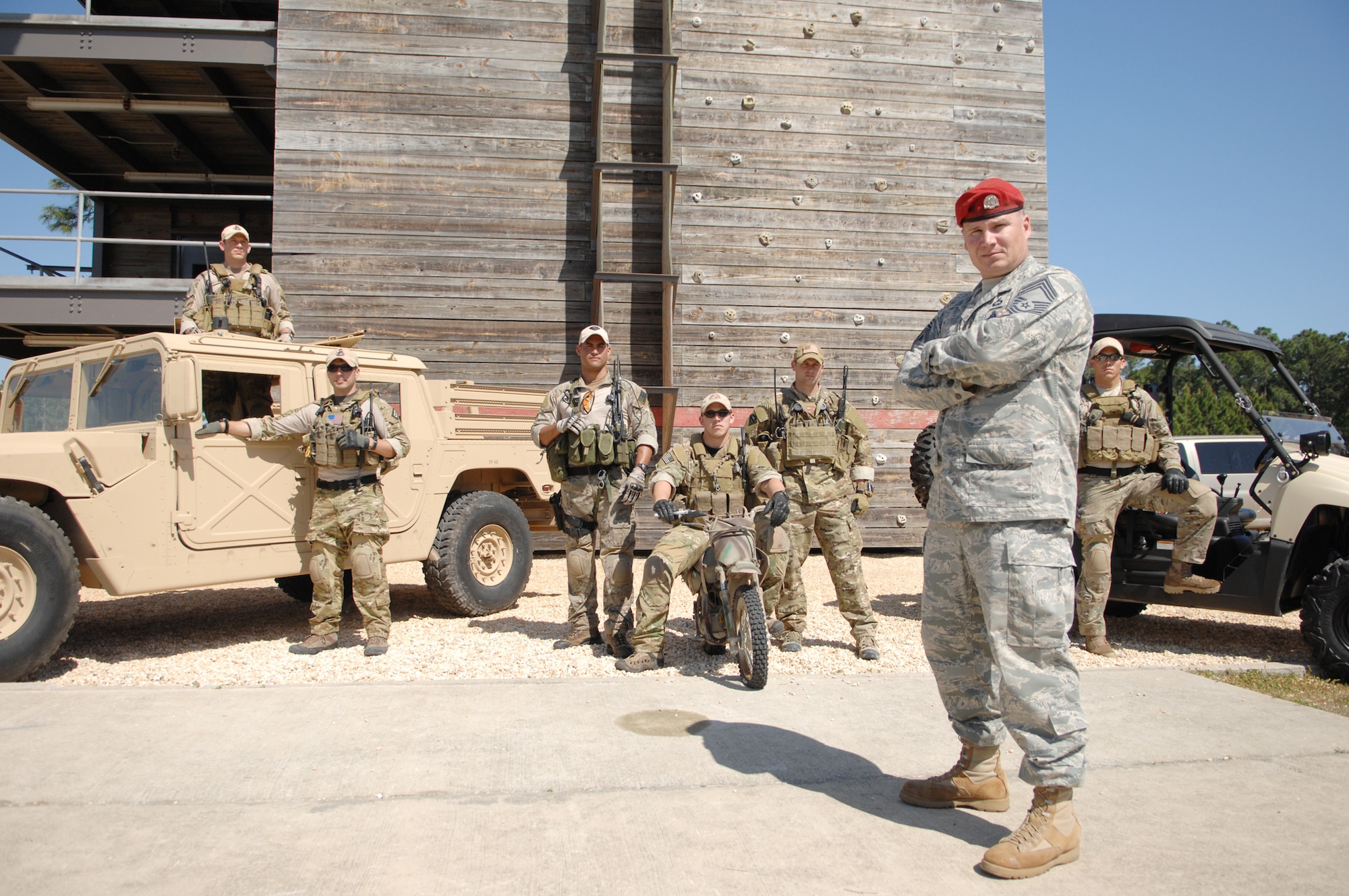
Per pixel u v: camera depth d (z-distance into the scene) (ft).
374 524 17.63
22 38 32.89
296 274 32.68
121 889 7.82
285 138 32.89
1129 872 8.49
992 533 8.81
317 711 13.16
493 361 33.88
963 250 36.24
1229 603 18.72
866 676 16.07
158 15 43.27
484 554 22.31
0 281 32.32
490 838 8.98
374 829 9.14
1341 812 10.03
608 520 17.78
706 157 34.42
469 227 33.94
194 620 21.88
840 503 18.44
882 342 35.40
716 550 15.85
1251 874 8.48
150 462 16.46
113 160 46.52
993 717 9.81
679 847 8.85
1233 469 32.96
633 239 34.32
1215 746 12.37
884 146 35.76
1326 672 17.43
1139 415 18.44
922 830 9.40
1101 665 18.25
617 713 13.34
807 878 8.27
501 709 13.44
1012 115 36.91
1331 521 18.48
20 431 19.38
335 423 17.22
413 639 19.16
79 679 15.71
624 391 18.15
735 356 34.30
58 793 9.95
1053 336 8.60
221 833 9.00
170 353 16.60
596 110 34.09
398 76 33.71
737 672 16.61
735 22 34.86
